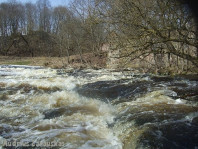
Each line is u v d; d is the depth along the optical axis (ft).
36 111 21.58
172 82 31.73
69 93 28.35
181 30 23.79
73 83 35.91
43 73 53.11
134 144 12.85
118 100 24.34
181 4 21.91
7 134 15.60
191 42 24.64
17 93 29.09
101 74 48.06
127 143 13.42
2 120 18.98
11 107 22.89
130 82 33.88
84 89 30.71
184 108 18.13
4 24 186.91
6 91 29.50
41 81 37.50
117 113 19.61
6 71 57.98
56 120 18.72
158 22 24.56
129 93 26.61
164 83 30.99
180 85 28.66
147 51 28.17
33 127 16.99
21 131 16.17
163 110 17.93
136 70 49.37
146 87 28.43
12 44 179.83
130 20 25.46
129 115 17.71
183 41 23.61
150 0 24.80
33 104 24.23
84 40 102.27
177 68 42.32
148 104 20.26
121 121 17.06
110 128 16.74
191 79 33.76
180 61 44.34
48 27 217.36
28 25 201.87
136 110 18.65
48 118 19.52
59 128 16.61
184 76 37.11
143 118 16.29
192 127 14.03
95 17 28.86
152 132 13.66
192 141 12.33
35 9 220.84
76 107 22.74
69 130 16.14
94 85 32.94
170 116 16.21
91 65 74.23
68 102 24.85
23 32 199.11
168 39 23.86
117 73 48.73
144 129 14.26
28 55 170.91
